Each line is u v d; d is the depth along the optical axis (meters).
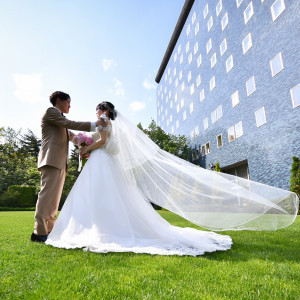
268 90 12.60
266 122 12.71
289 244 2.93
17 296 1.31
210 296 1.33
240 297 1.33
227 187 2.98
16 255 2.20
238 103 15.52
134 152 3.28
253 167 13.79
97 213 2.71
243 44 15.01
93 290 1.38
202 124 21.45
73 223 2.67
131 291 1.38
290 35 11.09
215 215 2.96
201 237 3.16
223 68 17.64
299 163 9.88
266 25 12.84
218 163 17.72
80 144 3.36
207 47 20.66
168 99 35.16
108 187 2.90
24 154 38.72
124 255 2.25
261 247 2.74
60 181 3.24
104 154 3.18
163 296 1.31
